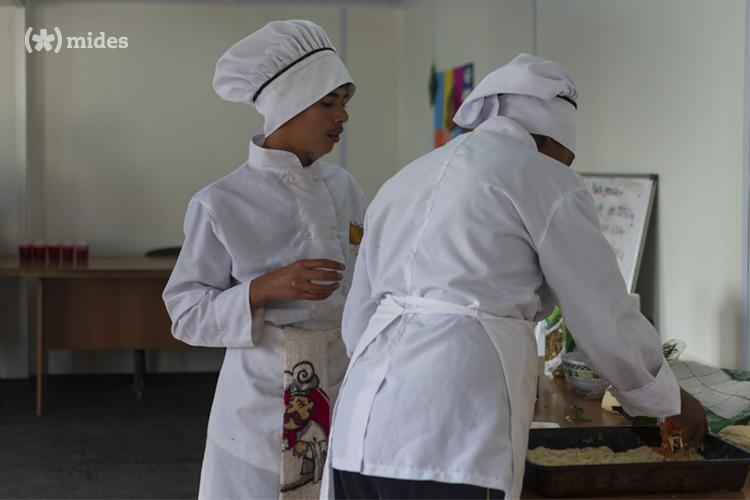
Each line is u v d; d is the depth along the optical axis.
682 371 2.55
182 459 4.86
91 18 6.63
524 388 1.67
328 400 2.24
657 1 3.11
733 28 2.63
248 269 2.25
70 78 6.65
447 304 1.68
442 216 1.71
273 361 2.22
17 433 5.35
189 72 6.70
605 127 3.57
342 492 1.74
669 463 1.75
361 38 6.86
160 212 6.75
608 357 1.70
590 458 1.90
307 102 2.25
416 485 1.58
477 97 1.88
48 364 6.76
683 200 2.94
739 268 2.60
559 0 4.12
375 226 1.86
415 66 6.55
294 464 2.20
